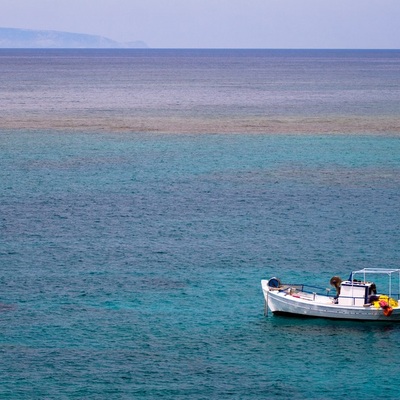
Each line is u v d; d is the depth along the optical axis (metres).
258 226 105.00
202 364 62.84
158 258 90.38
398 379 61.00
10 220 107.06
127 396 57.62
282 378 60.75
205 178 137.12
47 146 172.25
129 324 70.44
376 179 136.12
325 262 89.12
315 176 138.75
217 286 80.94
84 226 104.50
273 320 72.00
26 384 59.16
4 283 81.00
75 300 76.31
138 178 136.88
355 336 68.69
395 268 87.00
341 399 57.78
